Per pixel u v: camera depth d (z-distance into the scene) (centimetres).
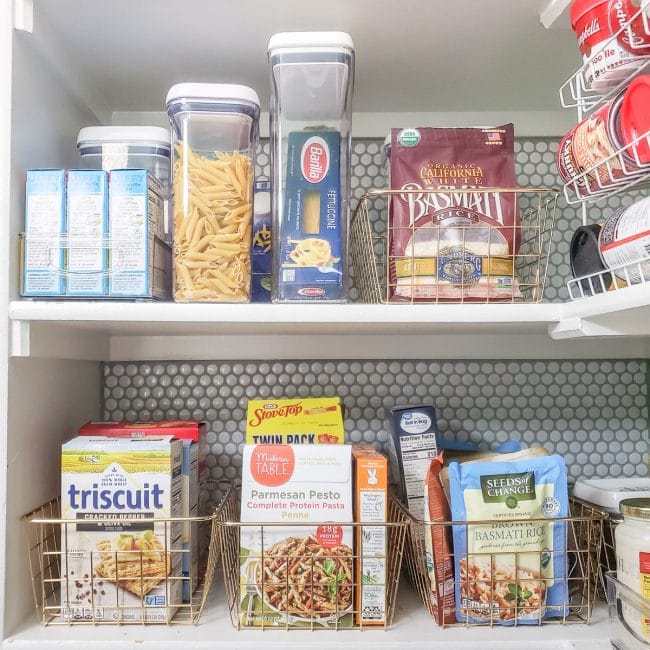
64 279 79
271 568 79
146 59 96
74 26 87
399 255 87
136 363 111
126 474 79
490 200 89
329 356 110
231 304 80
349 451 81
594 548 91
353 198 114
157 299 83
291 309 80
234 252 82
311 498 80
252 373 111
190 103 82
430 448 94
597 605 86
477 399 112
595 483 99
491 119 114
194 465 90
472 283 85
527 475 81
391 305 81
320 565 79
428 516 81
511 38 91
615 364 114
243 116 83
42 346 82
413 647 75
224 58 96
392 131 91
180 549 81
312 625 78
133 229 79
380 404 112
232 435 111
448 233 86
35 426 84
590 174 74
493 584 79
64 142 95
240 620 79
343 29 88
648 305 63
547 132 114
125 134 92
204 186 82
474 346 111
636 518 73
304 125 84
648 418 113
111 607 78
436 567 80
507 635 77
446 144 91
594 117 71
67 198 79
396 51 94
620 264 70
